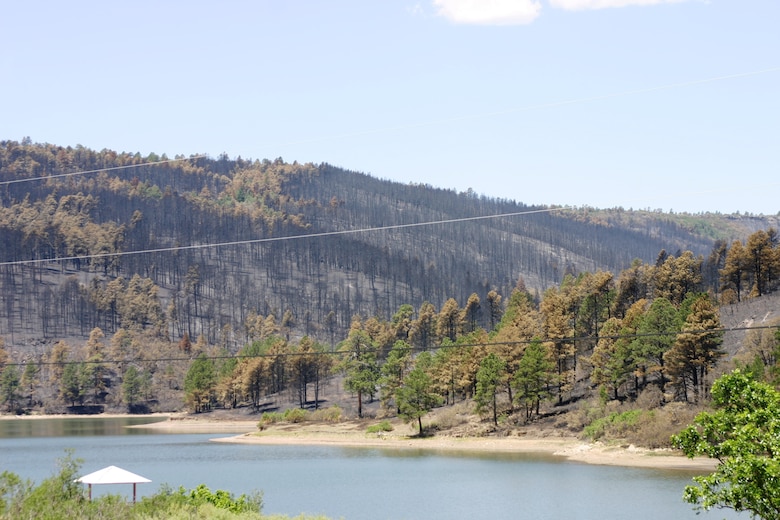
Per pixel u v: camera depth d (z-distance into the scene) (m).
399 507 68.88
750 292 179.00
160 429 189.75
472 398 150.00
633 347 121.62
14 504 37.94
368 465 102.75
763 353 109.12
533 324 155.50
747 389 31.06
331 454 119.56
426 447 126.88
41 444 145.00
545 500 71.38
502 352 143.25
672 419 105.62
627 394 128.12
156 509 42.75
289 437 148.00
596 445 109.75
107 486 80.94
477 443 125.81
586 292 189.75
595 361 127.44
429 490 79.06
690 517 61.47
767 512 28.38
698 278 177.75
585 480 83.88
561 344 141.12
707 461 95.25
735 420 30.61
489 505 69.31
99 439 157.12
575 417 123.69
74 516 38.16
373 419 160.50
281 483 85.38
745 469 28.30
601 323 164.25
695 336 110.38
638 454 101.88
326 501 72.31
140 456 119.06
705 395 108.56
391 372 162.25
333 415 165.50
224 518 42.91
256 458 114.69
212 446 137.62
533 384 130.25
